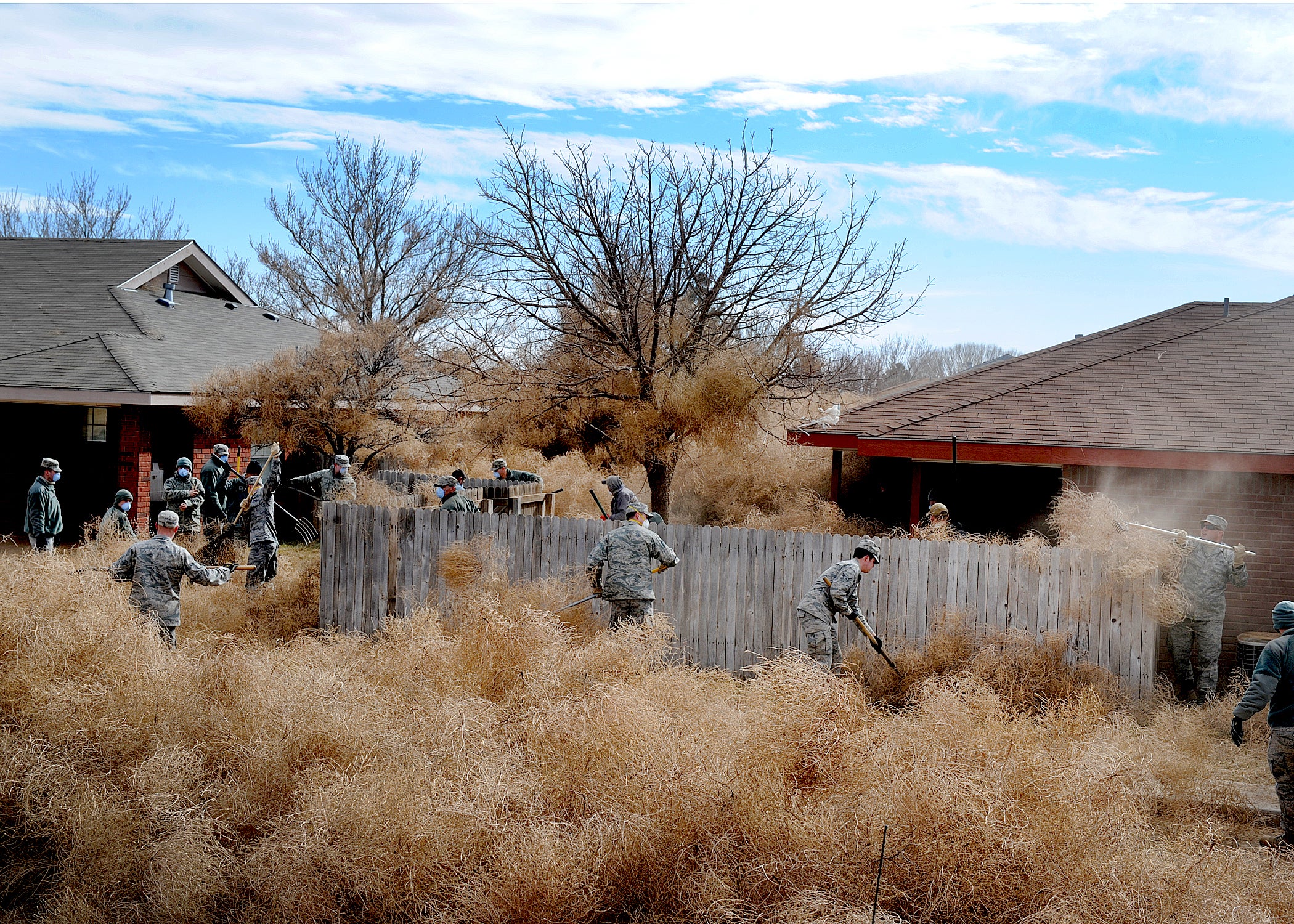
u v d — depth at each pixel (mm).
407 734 5383
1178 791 5668
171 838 4426
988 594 7660
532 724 5469
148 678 5719
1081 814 4504
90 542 10070
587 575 7777
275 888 4176
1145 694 7320
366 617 8680
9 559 7031
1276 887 4387
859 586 7910
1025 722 5957
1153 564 7281
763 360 11562
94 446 14320
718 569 8125
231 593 9391
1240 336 12086
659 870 4391
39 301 16281
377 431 14602
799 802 4703
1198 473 9398
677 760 4801
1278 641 5531
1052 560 7516
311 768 5023
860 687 5746
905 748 5035
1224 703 7246
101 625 6164
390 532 8633
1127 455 9375
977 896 4117
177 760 5000
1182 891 4109
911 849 4238
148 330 15531
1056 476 13055
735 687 7266
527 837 4375
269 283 39625
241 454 15719
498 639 6625
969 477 13523
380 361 15359
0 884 4625
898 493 14133
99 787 4941
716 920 4062
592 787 4867
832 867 4227
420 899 4211
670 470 12133
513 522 8414
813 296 11992
